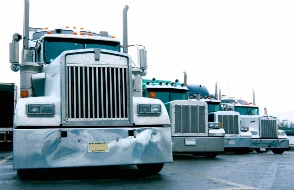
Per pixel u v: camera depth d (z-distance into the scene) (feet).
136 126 18.83
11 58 21.50
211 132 36.01
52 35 24.63
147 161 18.43
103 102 18.45
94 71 18.60
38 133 17.17
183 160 33.22
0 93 53.01
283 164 29.14
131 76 19.08
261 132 50.19
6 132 52.70
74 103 18.08
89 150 17.60
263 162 31.24
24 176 19.66
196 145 35.32
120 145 18.03
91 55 18.69
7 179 19.20
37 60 25.16
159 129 18.98
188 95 43.60
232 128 46.78
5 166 26.94
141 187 16.40
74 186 16.71
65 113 17.87
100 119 18.26
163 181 18.31
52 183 17.65
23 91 20.38
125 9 27.86
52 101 18.01
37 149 17.08
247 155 44.04
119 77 18.86
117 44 26.61
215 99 50.85
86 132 17.69
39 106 17.60
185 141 35.09
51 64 20.22
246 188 16.24
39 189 15.93
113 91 18.69
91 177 19.85
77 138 17.56
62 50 24.50
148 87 40.45
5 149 54.85
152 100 19.76
